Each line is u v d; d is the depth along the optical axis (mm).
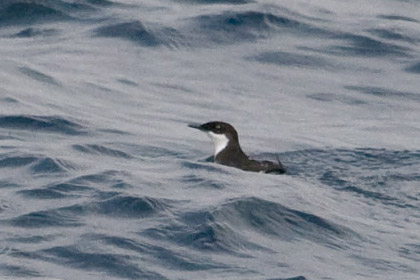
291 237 18156
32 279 15562
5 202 19188
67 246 16922
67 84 31188
